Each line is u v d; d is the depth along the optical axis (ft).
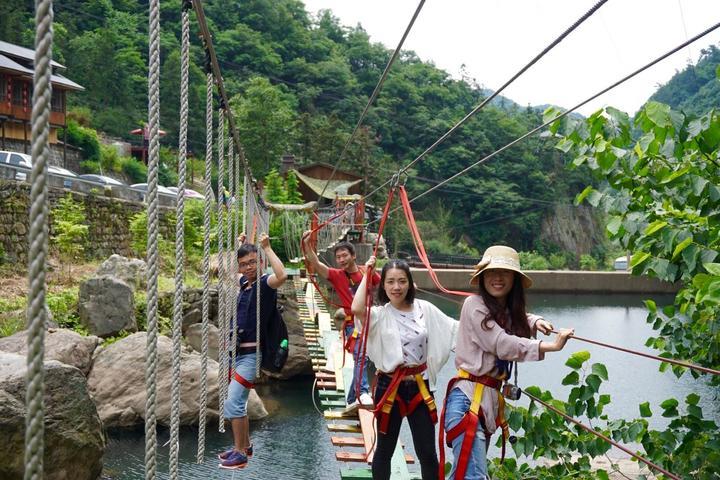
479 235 249.75
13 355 25.21
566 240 259.80
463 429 11.30
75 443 24.41
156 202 6.14
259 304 16.20
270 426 37.42
